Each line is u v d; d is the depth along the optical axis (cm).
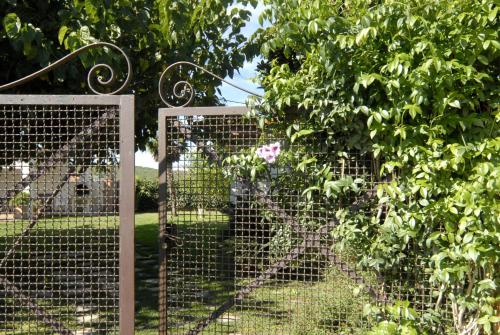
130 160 320
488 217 282
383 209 325
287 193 336
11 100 321
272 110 324
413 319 296
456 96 287
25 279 560
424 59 287
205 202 346
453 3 284
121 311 318
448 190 298
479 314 298
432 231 305
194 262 347
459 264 293
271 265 338
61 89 607
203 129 344
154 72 676
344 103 309
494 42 275
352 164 329
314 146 329
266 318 360
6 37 524
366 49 301
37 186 334
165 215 343
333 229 323
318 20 294
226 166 342
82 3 530
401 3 285
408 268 314
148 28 633
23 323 441
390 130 305
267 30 393
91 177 335
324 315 341
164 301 340
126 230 319
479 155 298
